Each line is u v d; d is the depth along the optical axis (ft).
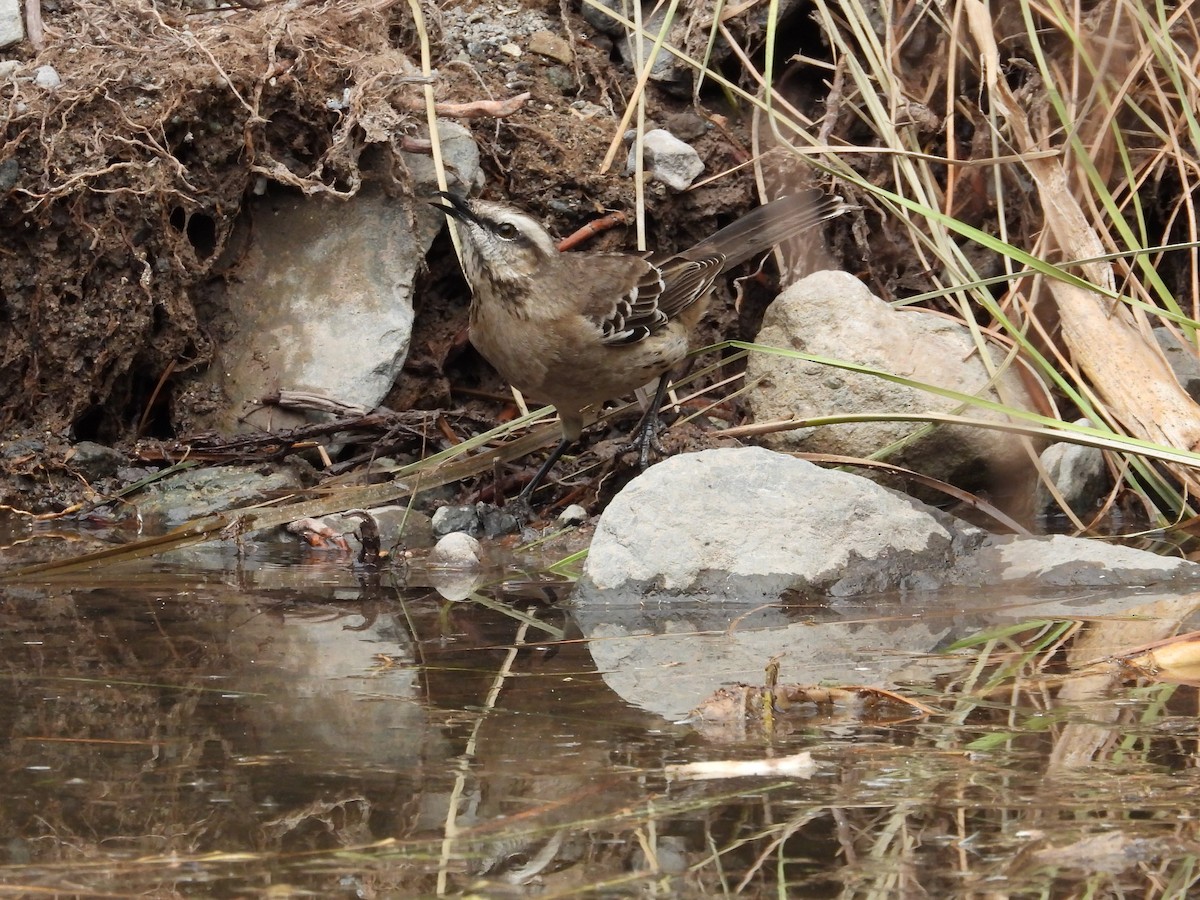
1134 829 15.17
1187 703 19.71
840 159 38.19
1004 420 33.04
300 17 37.76
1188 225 40.06
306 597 26.73
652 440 33.88
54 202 33.65
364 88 36.24
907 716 19.19
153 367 35.53
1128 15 39.09
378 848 14.82
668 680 20.97
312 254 36.63
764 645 23.15
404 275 36.29
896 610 25.61
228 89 34.94
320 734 18.30
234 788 16.39
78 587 27.40
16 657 22.08
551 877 14.16
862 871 14.25
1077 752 17.65
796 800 16.08
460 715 19.15
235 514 31.58
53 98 33.96
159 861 14.51
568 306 31.89
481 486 34.47
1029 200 39.17
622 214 38.58
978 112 40.55
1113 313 33.78
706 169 39.99
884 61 39.22
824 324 34.37
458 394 38.01
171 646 22.86
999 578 27.48
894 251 39.68
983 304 35.22
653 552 26.86
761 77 40.32
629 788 16.47
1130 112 40.09
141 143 33.99
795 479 27.94
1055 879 14.05
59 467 33.96
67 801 16.01
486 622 24.81
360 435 35.45
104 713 19.15
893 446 32.53
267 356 35.99
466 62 40.29
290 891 13.83
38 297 34.01
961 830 15.25
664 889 13.88
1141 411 32.45
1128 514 33.32
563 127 39.42
